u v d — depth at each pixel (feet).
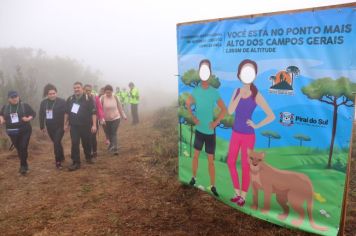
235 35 15.28
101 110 29.73
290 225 14.29
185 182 19.17
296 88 13.53
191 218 16.61
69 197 20.38
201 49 16.90
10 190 22.31
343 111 12.42
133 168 25.22
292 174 14.12
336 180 12.90
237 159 16.12
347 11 11.94
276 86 14.14
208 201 18.19
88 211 18.21
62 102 26.78
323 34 12.56
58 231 16.21
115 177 23.57
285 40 13.60
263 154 14.99
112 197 19.86
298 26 13.17
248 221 15.83
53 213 18.22
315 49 12.82
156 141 32.65
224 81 16.07
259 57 14.52
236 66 15.46
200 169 18.13
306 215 13.91
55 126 26.71
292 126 13.87
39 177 24.89
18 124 25.35
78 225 16.69
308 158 13.56
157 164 25.40
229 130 16.28
